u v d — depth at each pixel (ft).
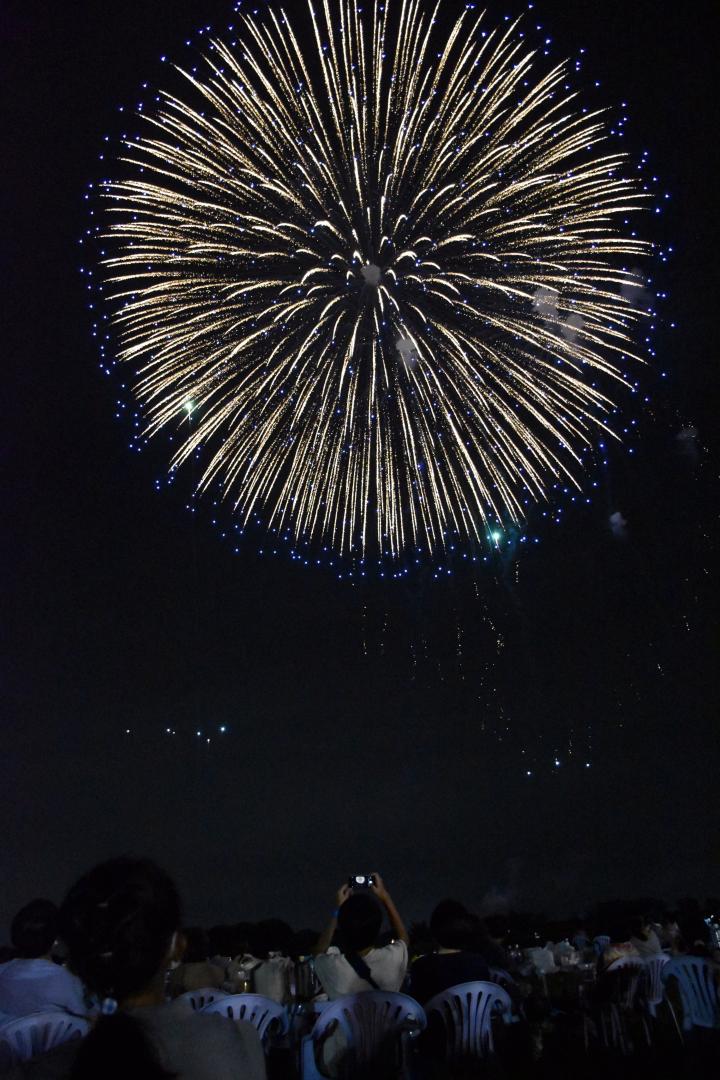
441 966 17.08
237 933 25.44
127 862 7.81
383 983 15.74
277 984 21.11
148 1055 6.03
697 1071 18.80
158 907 7.45
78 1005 14.65
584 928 32.09
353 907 15.88
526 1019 18.86
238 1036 7.67
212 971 19.35
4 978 14.70
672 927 26.78
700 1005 19.77
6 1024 13.33
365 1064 15.21
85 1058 5.97
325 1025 15.47
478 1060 16.38
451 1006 16.60
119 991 7.34
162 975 7.55
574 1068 18.53
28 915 15.20
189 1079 6.98
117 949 7.23
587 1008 20.07
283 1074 19.27
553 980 23.04
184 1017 7.48
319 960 16.07
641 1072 18.75
